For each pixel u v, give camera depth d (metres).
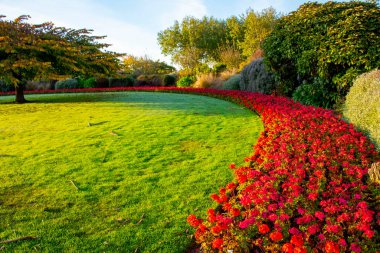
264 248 2.39
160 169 4.75
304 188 3.34
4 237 3.01
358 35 7.91
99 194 3.91
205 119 8.87
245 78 18.06
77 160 5.20
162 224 3.20
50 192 3.98
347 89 8.60
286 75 11.52
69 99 16.03
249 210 2.76
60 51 15.10
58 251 2.79
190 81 28.23
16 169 4.78
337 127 5.41
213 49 50.59
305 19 9.43
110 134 7.00
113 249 2.81
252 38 33.59
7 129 7.70
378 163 3.51
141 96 17.77
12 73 14.16
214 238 2.57
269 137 5.33
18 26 15.81
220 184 4.11
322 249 2.25
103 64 17.73
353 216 2.65
